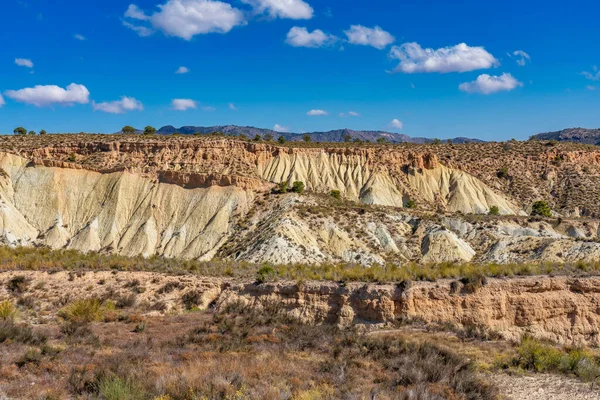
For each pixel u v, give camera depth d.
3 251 48.56
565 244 54.62
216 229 77.19
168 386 15.30
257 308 31.45
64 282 37.00
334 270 36.91
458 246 63.47
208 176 85.81
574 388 16.62
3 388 15.74
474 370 18.22
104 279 37.53
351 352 20.67
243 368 17.70
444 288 27.70
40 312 32.06
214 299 34.47
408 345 21.17
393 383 16.58
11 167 90.00
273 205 79.31
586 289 27.39
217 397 14.50
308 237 65.62
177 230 80.62
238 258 62.75
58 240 79.19
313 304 29.86
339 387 15.97
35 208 84.44
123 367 17.41
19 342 21.98
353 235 68.19
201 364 18.27
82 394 15.44
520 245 60.00
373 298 28.09
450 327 26.31
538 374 18.38
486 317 27.02
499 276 28.83
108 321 29.88
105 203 86.12
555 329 26.80
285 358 19.94
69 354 20.38
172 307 33.38
